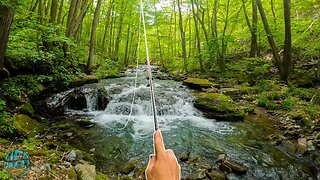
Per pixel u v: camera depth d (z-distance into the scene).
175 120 10.22
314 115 9.14
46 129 8.05
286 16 13.20
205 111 10.75
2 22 6.48
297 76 13.16
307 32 14.23
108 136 8.22
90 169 5.28
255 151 7.18
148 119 10.37
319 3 15.47
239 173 5.97
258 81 14.37
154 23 30.30
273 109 10.57
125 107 11.09
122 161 6.51
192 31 31.48
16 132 6.71
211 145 7.65
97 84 13.98
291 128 8.41
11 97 8.27
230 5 19.69
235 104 11.41
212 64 20.23
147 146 7.54
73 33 14.80
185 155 6.75
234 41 18.41
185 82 15.34
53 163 5.16
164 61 34.41
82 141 7.66
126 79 17.62
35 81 9.24
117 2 24.14
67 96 10.92
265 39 16.86
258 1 14.23
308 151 6.80
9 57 8.92
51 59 10.98
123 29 31.95
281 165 6.37
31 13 9.88
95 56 23.03
